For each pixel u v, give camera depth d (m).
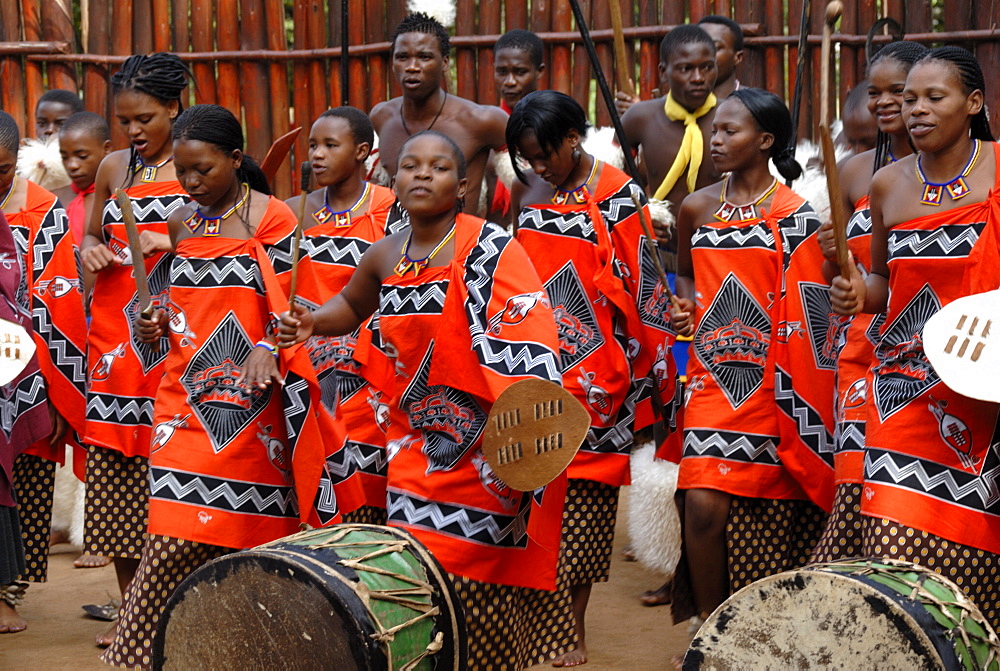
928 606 5.64
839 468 7.73
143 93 9.04
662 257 11.23
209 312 7.70
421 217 6.90
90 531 9.07
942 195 6.64
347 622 5.57
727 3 14.66
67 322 9.70
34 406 8.96
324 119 9.39
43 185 12.40
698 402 8.25
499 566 6.70
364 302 7.38
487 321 6.66
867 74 8.37
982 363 6.25
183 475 7.52
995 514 6.48
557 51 15.12
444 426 6.75
